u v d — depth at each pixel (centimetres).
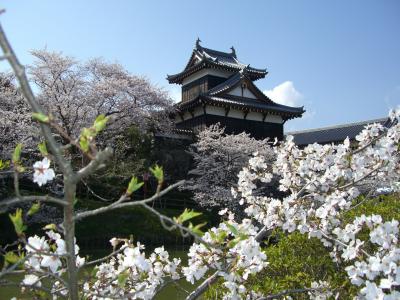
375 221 307
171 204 2530
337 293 381
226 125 3069
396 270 259
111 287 276
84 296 265
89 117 2303
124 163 2197
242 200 448
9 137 1662
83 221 2022
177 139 2952
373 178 445
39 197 175
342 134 3850
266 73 3631
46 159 187
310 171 422
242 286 307
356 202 610
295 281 431
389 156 390
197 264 296
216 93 3047
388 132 402
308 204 417
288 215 383
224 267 293
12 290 881
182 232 200
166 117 2891
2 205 188
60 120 2192
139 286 307
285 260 484
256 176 465
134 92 2522
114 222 2095
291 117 3303
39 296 238
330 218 384
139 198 2419
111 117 172
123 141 2395
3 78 1997
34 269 207
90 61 2716
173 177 2733
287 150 455
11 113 1697
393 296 254
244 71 3161
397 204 599
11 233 1705
